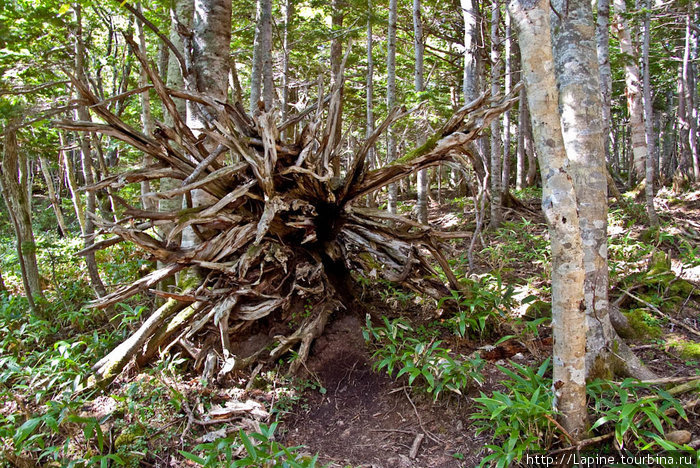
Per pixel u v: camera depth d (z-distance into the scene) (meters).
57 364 4.10
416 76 8.30
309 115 4.79
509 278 6.43
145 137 4.08
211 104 3.93
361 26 10.66
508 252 7.46
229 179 4.20
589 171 3.63
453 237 4.89
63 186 19.69
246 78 15.59
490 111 4.25
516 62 12.62
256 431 3.53
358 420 3.75
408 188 16.61
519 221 10.03
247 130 4.21
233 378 4.13
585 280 3.66
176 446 3.47
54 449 3.25
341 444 3.50
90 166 6.27
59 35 7.05
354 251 4.89
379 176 4.39
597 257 3.64
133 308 5.58
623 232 8.11
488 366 4.20
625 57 8.82
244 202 4.27
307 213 4.39
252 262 4.20
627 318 4.71
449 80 13.66
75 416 3.27
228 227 4.29
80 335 5.09
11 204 5.62
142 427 3.58
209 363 4.13
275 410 3.79
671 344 4.31
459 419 3.57
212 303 4.26
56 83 5.70
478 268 7.07
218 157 4.39
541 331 4.75
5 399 4.10
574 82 3.66
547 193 2.85
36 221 16.83
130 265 6.82
